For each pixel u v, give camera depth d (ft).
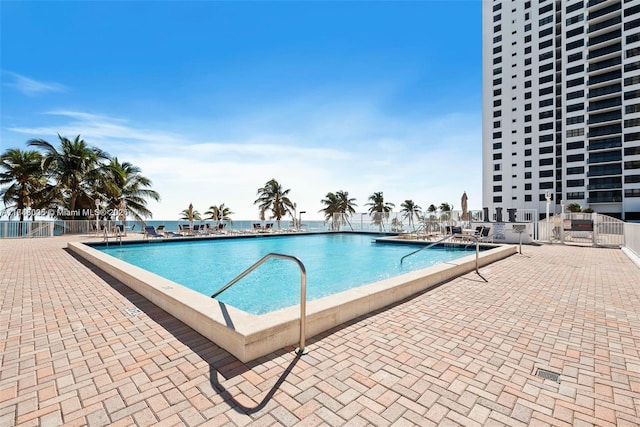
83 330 11.07
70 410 6.55
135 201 82.12
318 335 10.66
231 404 6.76
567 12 136.46
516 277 20.67
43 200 70.13
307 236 69.72
